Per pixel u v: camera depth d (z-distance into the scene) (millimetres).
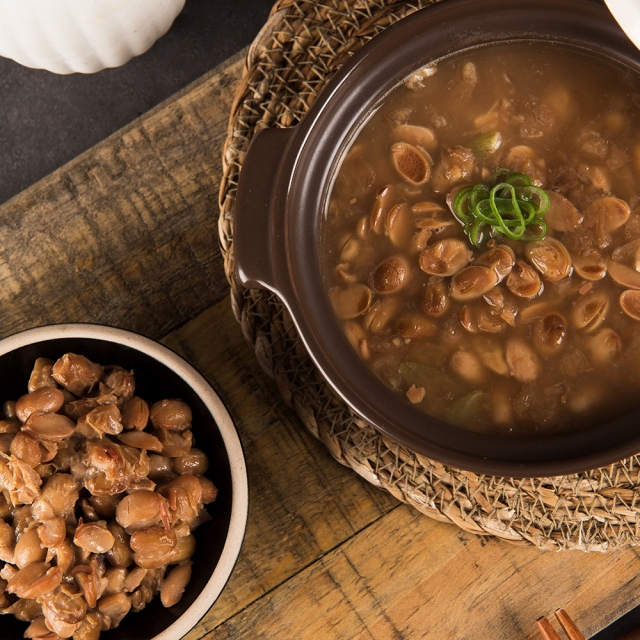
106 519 642
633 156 644
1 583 642
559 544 679
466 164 645
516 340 643
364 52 631
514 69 646
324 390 679
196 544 657
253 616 691
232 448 636
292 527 694
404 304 646
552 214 645
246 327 678
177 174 711
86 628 635
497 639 691
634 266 639
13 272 707
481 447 629
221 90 713
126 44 729
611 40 634
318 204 644
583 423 637
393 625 692
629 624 770
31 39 697
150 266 707
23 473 626
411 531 695
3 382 650
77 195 710
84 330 633
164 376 652
